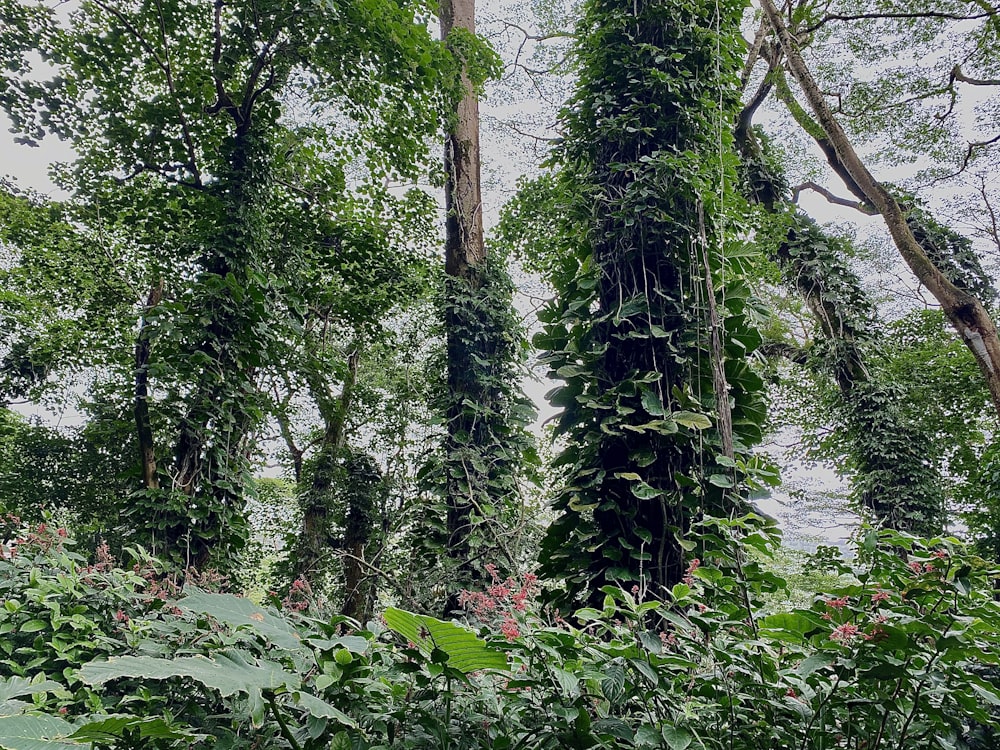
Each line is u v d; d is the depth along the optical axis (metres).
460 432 6.39
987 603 1.54
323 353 8.00
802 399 11.74
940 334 11.70
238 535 5.34
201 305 5.47
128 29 5.97
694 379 3.54
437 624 1.33
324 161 7.58
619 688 1.42
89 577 2.65
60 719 1.30
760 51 10.12
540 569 3.52
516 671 1.57
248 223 5.91
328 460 9.62
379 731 1.46
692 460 3.31
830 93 11.00
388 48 5.96
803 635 1.67
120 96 6.31
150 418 6.13
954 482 9.77
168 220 6.76
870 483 8.64
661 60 3.93
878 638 1.44
